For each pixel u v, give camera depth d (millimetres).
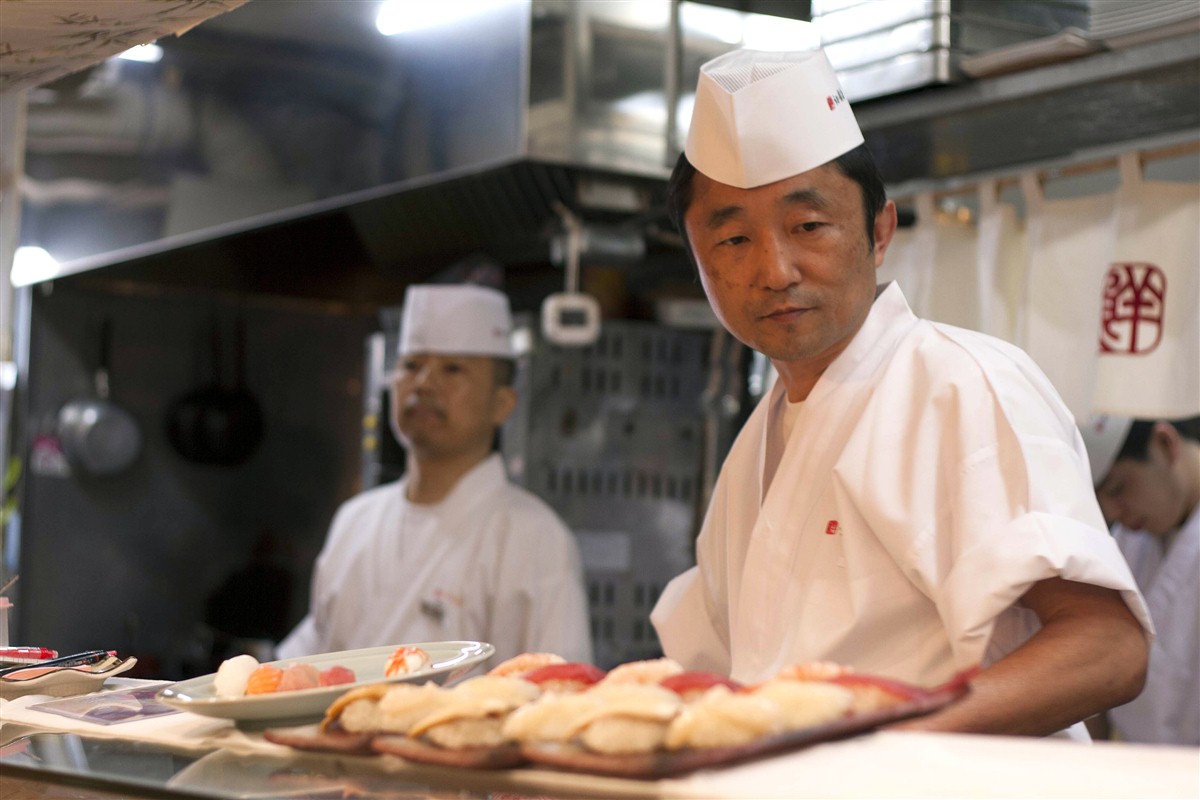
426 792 733
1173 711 2506
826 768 684
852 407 1179
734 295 1143
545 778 707
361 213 2949
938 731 798
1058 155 2209
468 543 2705
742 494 1320
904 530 1090
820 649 1124
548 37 2277
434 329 2730
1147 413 1962
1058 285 2070
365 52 2588
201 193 3057
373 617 2760
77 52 1289
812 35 2084
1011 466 1057
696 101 1168
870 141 2133
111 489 3705
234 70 2902
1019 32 1954
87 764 833
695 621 1384
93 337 3697
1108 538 1021
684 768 679
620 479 2965
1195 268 1946
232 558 3883
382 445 3383
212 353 3861
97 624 3656
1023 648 937
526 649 2645
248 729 904
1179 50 1723
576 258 2584
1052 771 672
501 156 2311
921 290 2242
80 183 3396
